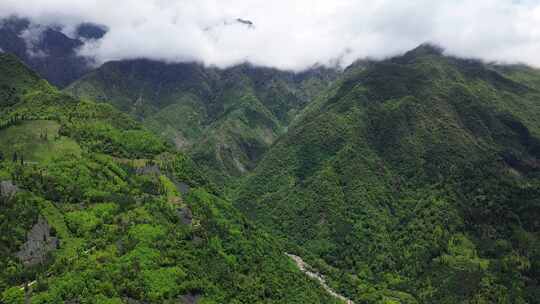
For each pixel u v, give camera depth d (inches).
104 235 6565.0
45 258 6013.8
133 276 5920.3
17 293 5295.3
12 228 6235.2
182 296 6122.1
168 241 6860.2
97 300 5374.0
